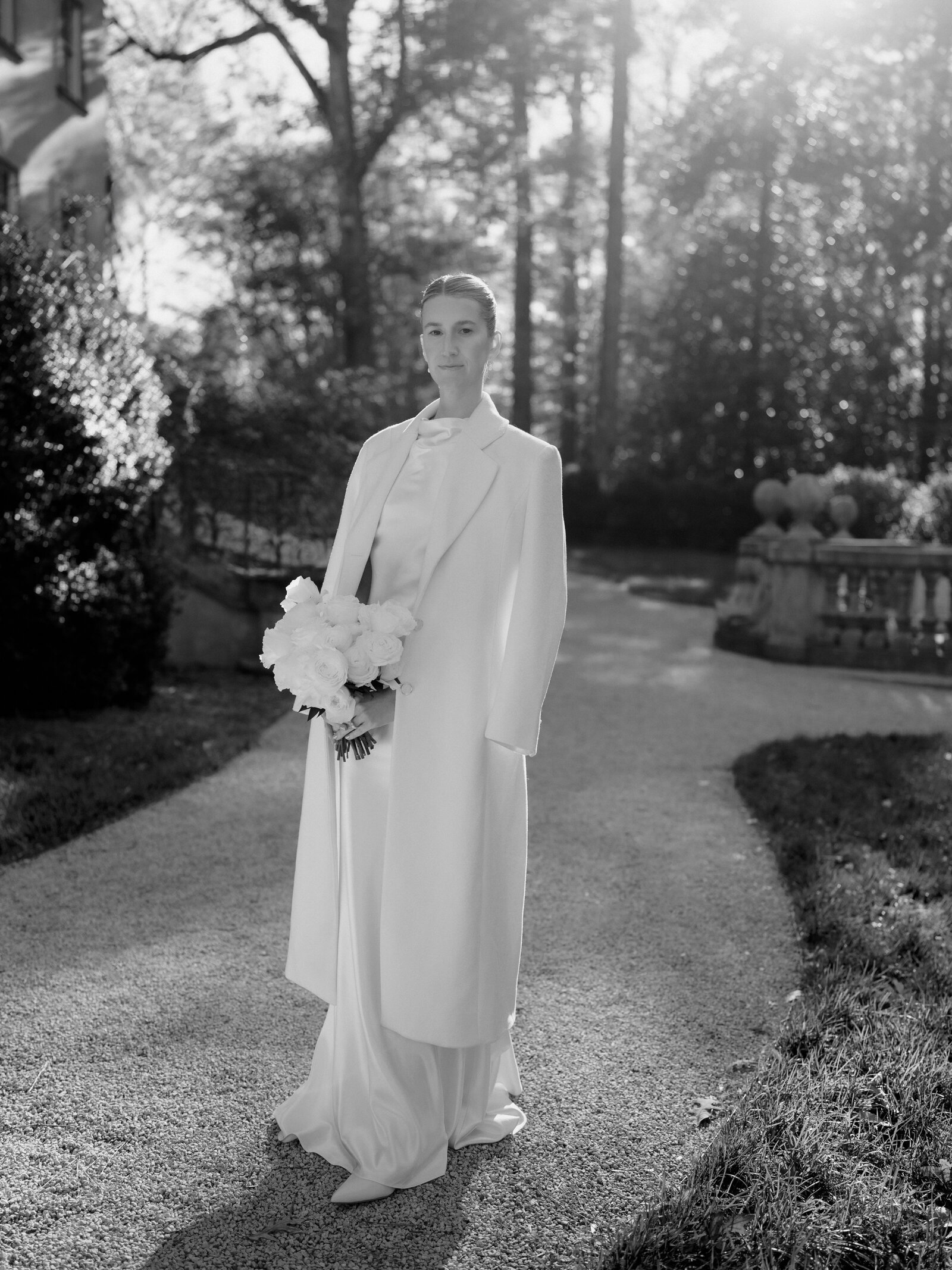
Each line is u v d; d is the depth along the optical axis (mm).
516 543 2621
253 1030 3354
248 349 13711
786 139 27453
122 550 8000
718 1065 3207
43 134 13328
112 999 3539
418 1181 2627
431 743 2582
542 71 22609
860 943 3936
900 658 11156
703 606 17594
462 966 2594
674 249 31391
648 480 26891
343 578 2691
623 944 4086
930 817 5570
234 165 27141
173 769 6199
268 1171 2672
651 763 7031
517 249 30062
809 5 25562
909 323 31500
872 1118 2779
